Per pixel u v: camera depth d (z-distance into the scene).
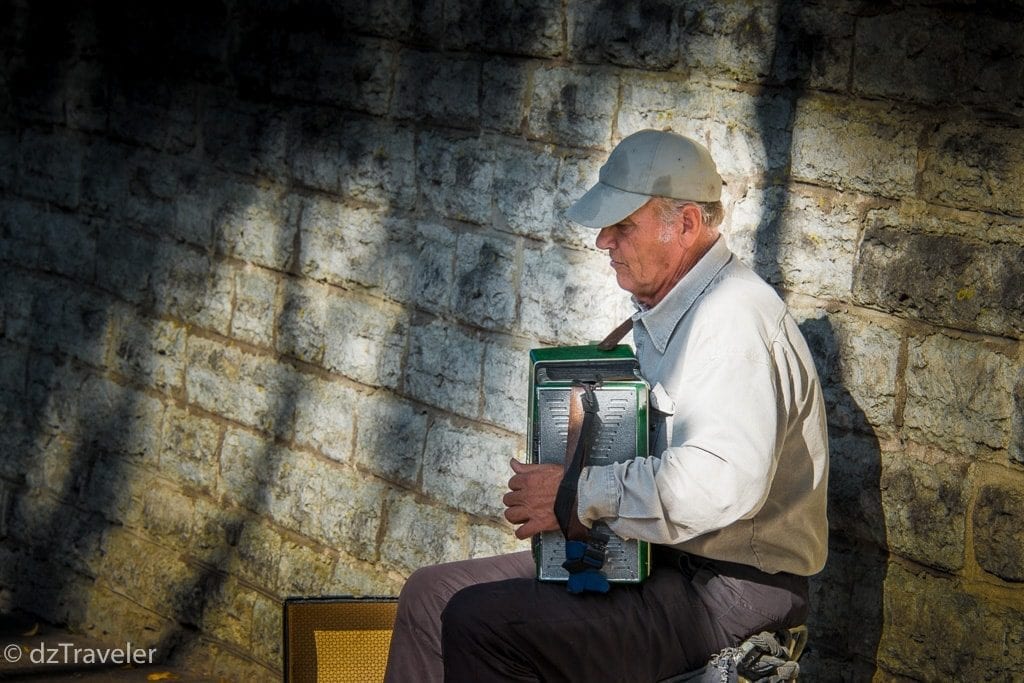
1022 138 5.82
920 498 6.23
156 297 10.70
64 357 11.54
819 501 5.73
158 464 10.73
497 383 8.27
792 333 5.62
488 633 5.49
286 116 9.53
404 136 8.74
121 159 10.89
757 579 5.64
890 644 6.37
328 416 9.38
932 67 6.12
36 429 11.80
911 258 6.23
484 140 8.26
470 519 8.48
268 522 9.85
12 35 11.74
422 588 6.25
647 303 5.89
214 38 9.98
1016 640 5.91
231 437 10.12
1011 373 5.90
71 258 11.42
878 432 6.40
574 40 7.69
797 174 6.66
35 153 11.67
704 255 5.73
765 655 5.50
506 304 8.19
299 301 9.57
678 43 7.17
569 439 5.51
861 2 6.39
